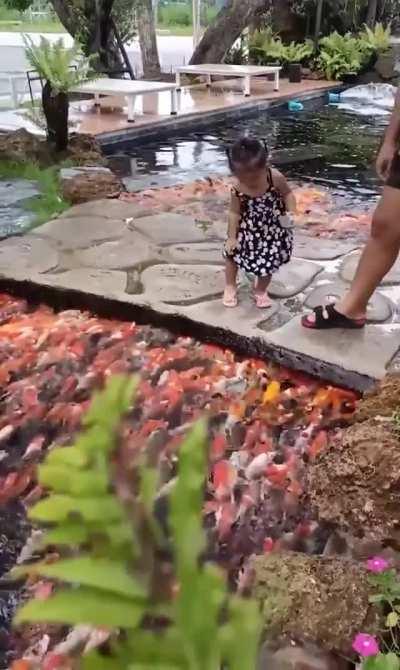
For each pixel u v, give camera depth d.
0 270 3.96
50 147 6.71
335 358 3.00
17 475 2.53
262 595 1.83
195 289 3.72
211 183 6.37
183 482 0.56
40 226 4.77
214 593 0.55
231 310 3.46
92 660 0.57
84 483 0.54
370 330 3.25
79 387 3.04
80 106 9.66
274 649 1.70
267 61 13.91
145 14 13.34
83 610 0.52
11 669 1.80
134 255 4.22
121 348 3.35
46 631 1.89
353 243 4.66
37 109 8.08
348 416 2.83
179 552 0.55
